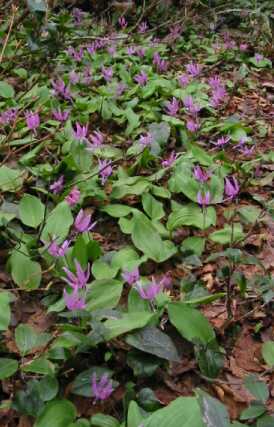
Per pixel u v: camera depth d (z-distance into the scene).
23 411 0.57
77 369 0.65
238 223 0.93
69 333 0.60
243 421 0.61
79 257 0.76
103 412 0.61
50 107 1.28
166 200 1.02
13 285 0.78
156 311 0.68
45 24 1.37
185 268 0.84
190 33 2.22
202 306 0.76
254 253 0.90
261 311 0.76
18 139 1.17
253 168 1.17
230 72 1.85
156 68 1.72
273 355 0.67
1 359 0.61
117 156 1.14
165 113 1.39
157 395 0.63
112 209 0.94
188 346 0.69
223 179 1.07
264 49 2.06
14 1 1.58
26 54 1.48
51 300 0.75
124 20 2.02
